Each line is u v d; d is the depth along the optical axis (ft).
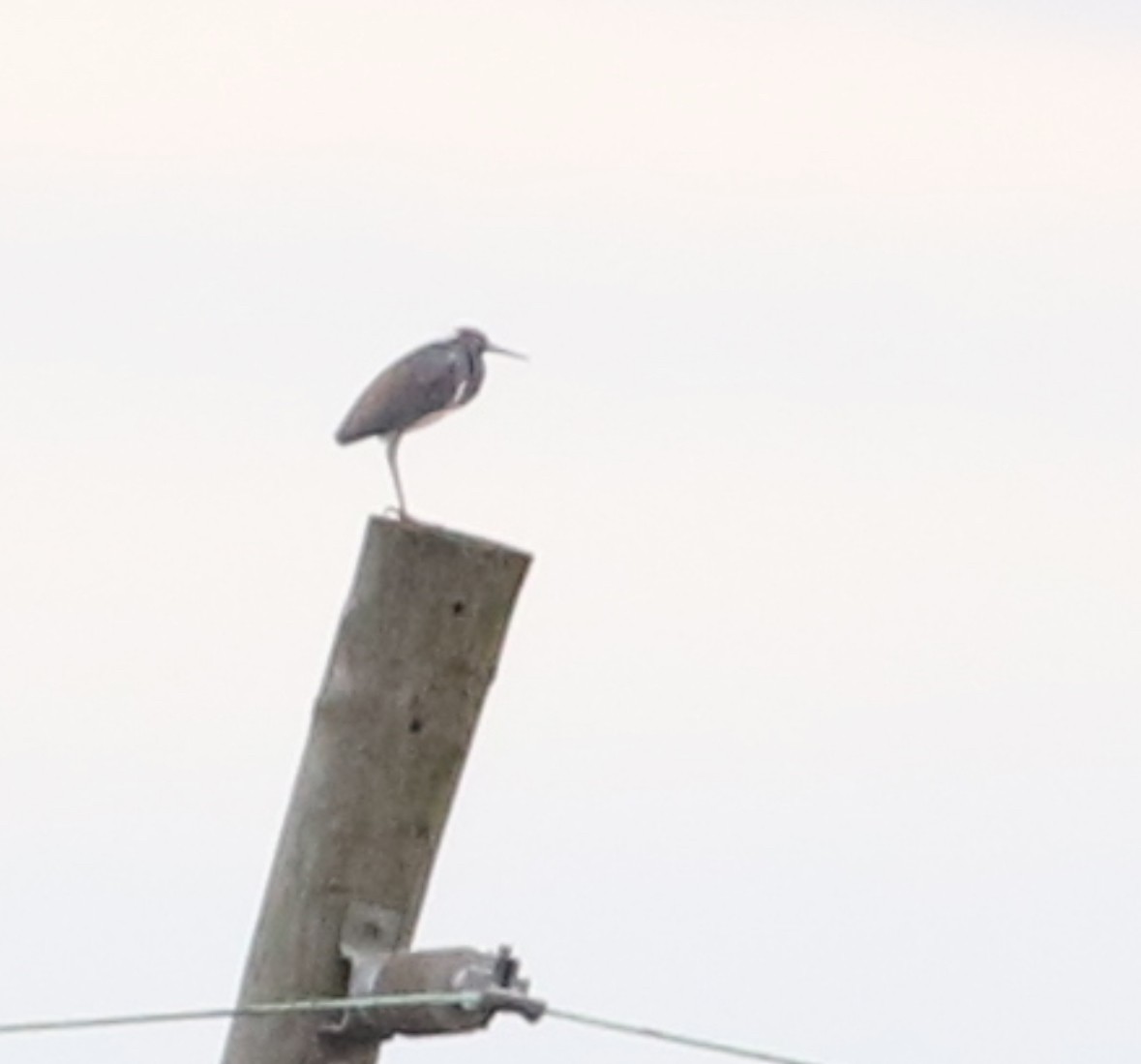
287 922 42.91
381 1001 41.83
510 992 41.39
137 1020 42.55
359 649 42.63
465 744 43.06
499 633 42.93
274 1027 42.93
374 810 42.68
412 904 43.11
